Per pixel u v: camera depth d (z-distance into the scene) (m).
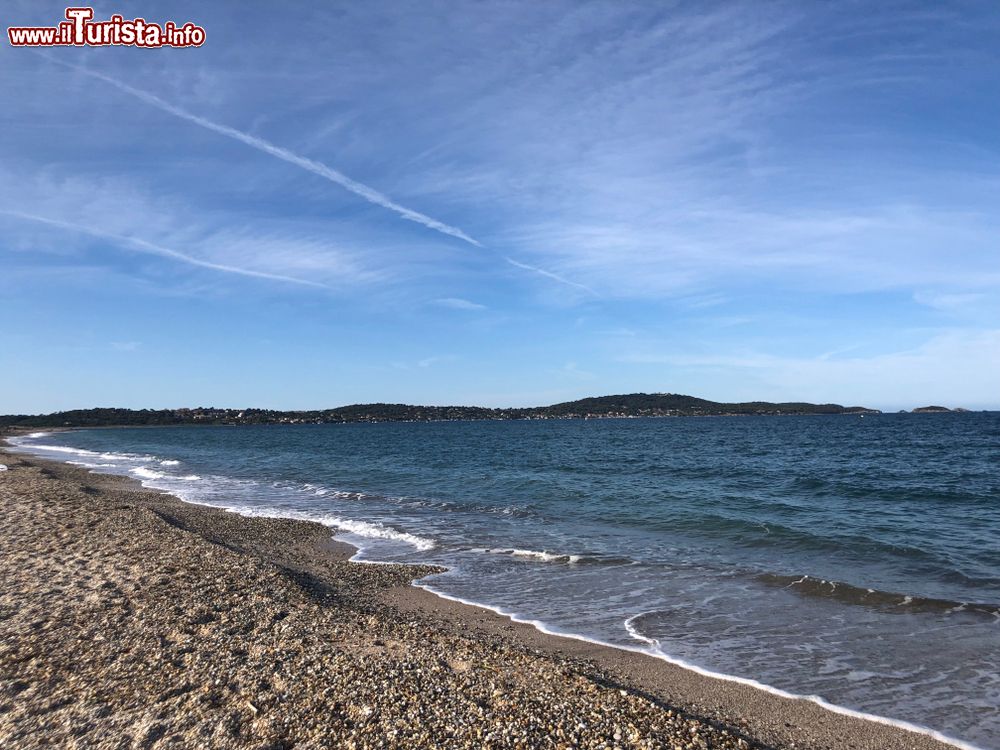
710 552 13.93
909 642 8.36
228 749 5.35
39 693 6.40
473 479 29.50
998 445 47.44
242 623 8.61
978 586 10.82
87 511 18.20
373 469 36.19
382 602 10.58
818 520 17.27
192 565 11.75
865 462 35.50
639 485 25.95
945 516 17.72
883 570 12.04
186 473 35.91
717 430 91.88
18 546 13.36
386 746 5.41
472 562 13.39
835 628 8.96
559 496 23.28
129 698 6.28
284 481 30.77
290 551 14.63
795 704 6.71
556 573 12.37
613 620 9.55
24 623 8.50
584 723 5.88
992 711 6.48
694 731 5.80
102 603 9.37
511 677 6.97
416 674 6.96
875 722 6.30
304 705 6.15
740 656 8.05
